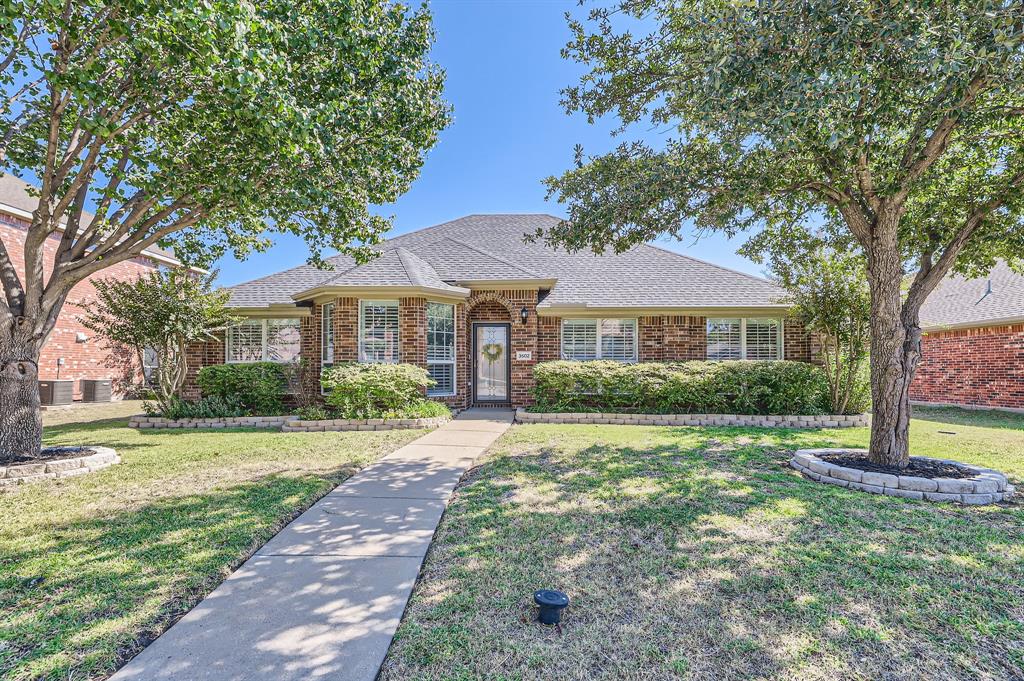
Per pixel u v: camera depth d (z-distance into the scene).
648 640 2.64
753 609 2.94
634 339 12.94
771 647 2.58
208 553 3.74
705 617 2.86
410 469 6.39
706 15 4.86
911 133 5.57
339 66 6.04
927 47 3.74
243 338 13.00
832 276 9.98
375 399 10.38
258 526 4.30
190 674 2.37
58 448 7.10
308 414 10.24
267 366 11.31
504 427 9.93
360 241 8.77
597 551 3.76
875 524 4.29
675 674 2.37
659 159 6.22
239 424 10.45
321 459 6.94
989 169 6.56
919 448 7.46
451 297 12.28
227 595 3.13
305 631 2.73
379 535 4.14
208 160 6.18
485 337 13.67
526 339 12.74
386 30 6.41
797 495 5.12
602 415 10.64
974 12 3.74
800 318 10.95
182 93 5.64
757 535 4.05
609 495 5.14
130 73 5.67
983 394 13.27
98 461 6.49
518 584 3.26
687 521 4.37
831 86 4.04
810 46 4.11
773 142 4.66
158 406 11.17
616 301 12.77
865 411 10.64
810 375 10.47
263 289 13.34
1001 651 2.56
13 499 5.09
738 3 4.28
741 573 3.39
